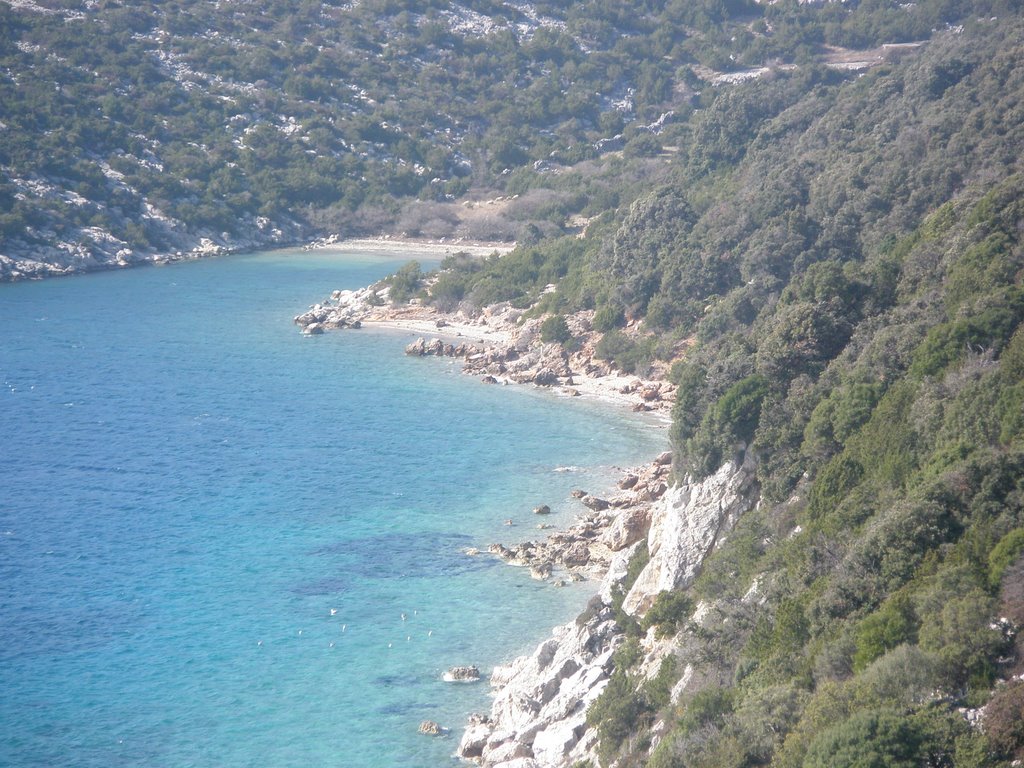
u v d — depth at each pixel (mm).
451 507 93688
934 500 47875
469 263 185125
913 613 43594
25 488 97750
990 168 112562
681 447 72500
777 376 70688
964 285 68000
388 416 121438
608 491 97438
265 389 132375
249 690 65188
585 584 78062
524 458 107000
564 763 53625
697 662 52375
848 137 143625
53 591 77688
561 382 136125
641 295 144875
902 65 166375
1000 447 51562
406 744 59625
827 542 52656
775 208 136250
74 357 146750
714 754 43094
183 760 58656
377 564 81938
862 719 37062
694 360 89000
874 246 118250
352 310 175500
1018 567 42594
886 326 70250
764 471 63969
